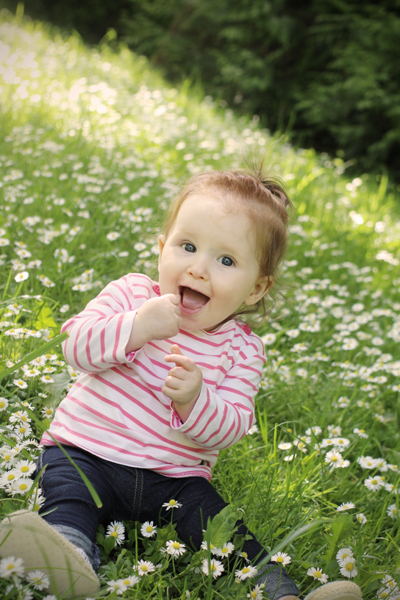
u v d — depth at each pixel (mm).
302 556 1633
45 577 1224
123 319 1564
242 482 1896
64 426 1562
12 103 5562
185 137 6129
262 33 11469
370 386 2586
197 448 1607
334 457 2006
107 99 6805
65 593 1239
